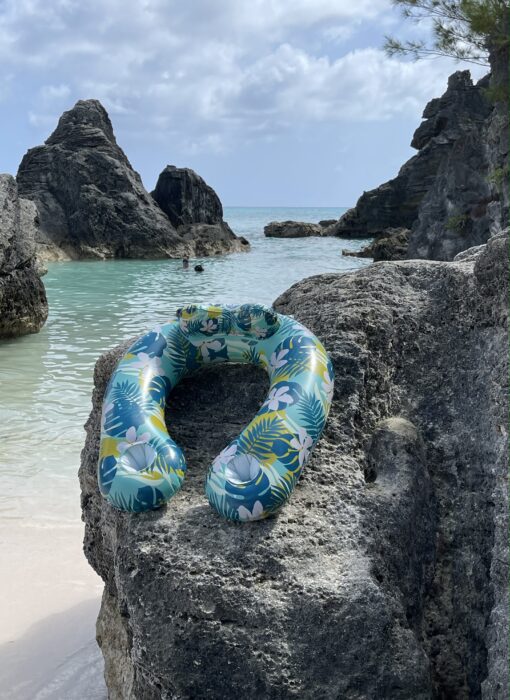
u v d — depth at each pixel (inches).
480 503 78.3
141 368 82.8
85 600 119.1
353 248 1088.8
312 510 73.3
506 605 66.2
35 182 927.7
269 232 1428.4
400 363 90.3
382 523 73.6
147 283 624.1
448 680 74.3
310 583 65.7
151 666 64.9
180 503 74.3
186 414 87.1
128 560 69.6
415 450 81.4
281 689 61.7
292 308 103.9
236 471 71.6
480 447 80.4
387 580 70.6
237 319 83.4
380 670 63.9
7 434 193.0
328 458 79.4
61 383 250.1
